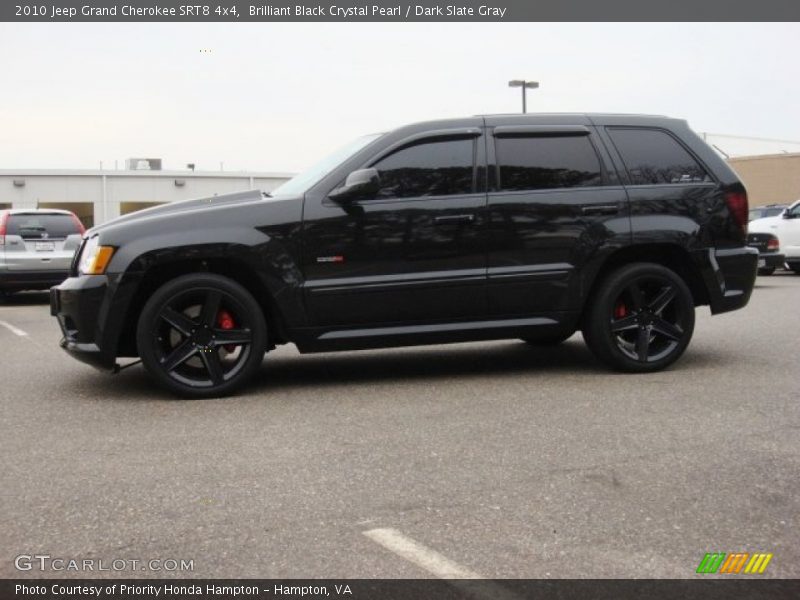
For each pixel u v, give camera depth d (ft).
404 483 11.96
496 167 19.21
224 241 17.80
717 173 20.38
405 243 18.61
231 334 18.07
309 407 16.94
